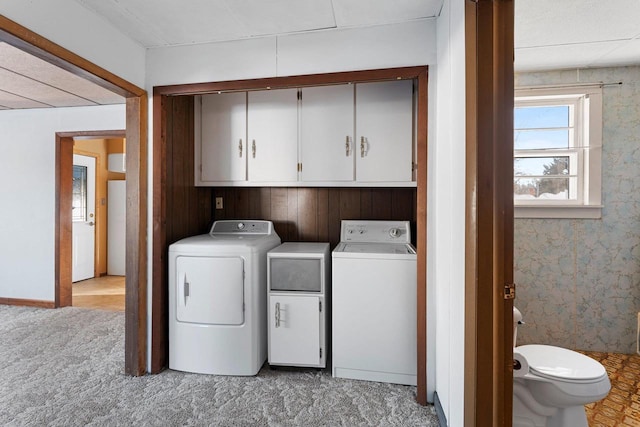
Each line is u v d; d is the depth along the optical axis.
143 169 2.30
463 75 1.41
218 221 2.95
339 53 2.09
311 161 2.63
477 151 1.26
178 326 2.36
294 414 1.90
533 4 1.75
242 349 2.29
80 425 1.79
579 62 2.39
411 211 2.83
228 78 2.23
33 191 3.80
